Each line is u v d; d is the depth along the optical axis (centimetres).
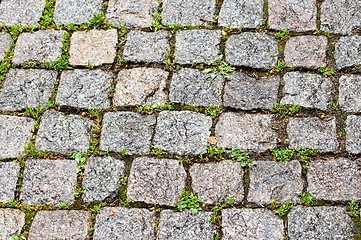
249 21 192
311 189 175
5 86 186
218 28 192
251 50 188
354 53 187
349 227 172
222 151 178
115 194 176
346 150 178
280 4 194
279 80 185
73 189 176
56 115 183
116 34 192
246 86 185
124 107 184
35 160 179
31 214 175
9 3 197
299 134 179
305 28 191
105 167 178
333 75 185
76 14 195
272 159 178
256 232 172
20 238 172
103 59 189
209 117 182
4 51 191
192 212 174
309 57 187
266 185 175
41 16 195
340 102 182
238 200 175
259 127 181
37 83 186
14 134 181
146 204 175
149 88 185
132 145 180
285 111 182
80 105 184
